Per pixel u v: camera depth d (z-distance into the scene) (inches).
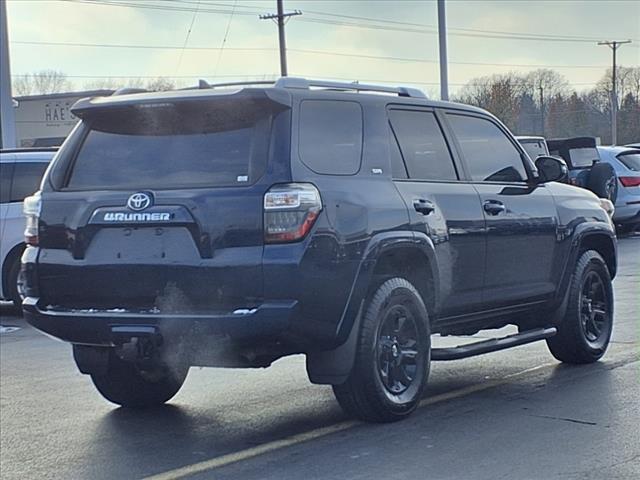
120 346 237.6
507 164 309.7
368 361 247.6
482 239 285.6
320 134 244.4
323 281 230.8
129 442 254.4
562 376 314.3
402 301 257.9
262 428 262.8
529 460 222.7
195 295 229.3
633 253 721.0
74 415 285.9
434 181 277.0
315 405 286.0
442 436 245.6
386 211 251.1
